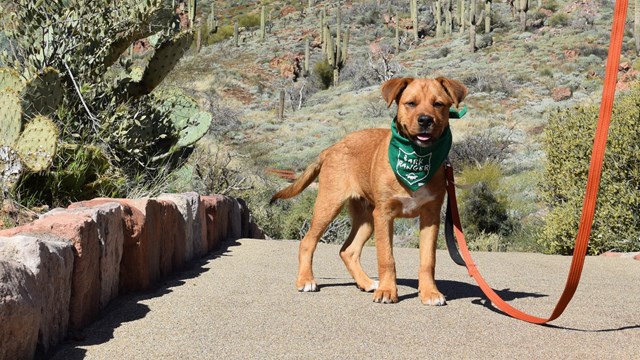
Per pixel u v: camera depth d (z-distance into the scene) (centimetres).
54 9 1065
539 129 4050
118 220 606
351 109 5072
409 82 630
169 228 746
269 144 4034
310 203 1878
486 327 534
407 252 1062
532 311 600
